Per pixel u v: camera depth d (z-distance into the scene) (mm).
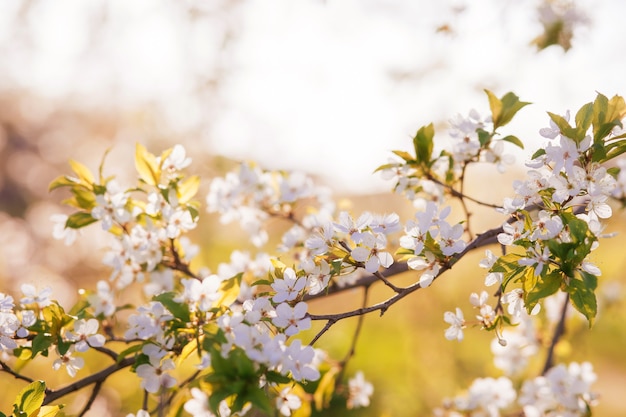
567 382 1360
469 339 2602
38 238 3264
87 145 4266
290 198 1350
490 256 1083
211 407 1019
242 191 1357
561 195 1075
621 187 1274
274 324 1066
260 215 1366
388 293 3064
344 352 2775
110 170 3561
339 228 1094
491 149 1199
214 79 2477
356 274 1257
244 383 1027
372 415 2369
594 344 2887
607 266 2199
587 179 1073
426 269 1089
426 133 1193
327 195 1377
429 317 2562
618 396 2863
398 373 2650
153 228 1215
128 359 1154
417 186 1224
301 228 1336
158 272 1248
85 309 1178
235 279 1096
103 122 3990
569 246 1052
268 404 1021
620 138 1077
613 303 1870
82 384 1144
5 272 2842
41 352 1119
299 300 1092
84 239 2889
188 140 2699
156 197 1202
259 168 1368
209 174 1536
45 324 1132
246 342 1043
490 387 1444
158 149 2855
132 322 1103
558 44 1404
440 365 2502
